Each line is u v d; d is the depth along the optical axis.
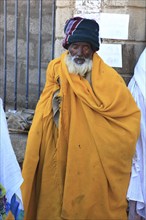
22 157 4.31
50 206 3.04
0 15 5.38
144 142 3.65
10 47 5.36
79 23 3.04
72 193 2.97
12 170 2.26
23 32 5.23
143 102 3.71
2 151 2.23
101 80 3.03
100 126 2.96
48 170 3.04
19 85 5.25
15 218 2.39
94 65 3.06
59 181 3.02
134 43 4.01
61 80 3.03
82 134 2.96
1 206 2.24
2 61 5.45
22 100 5.24
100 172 2.95
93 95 2.99
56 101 3.06
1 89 5.45
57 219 3.03
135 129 3.04
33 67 5.14
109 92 3.01
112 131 2.96
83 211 2.97
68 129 3.00
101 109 2.96
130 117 3.07
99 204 2.98
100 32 4.01
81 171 2.96
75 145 2.95
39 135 3.08
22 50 5.25
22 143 4.29
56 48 4.27
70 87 3.02
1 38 5.40
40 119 3.09
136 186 3.68
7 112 4.61
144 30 4.04
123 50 4.01
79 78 3.03
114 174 3.00
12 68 5.36
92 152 2.96
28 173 3.07
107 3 3.97
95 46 3.06
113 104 2.98
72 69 3.03
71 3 4.11
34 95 5.14
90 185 2.95
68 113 3.01
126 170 3.05
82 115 2.99
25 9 5.19
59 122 2.99
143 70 3.75
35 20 5.12
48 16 5.04
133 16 3.97
